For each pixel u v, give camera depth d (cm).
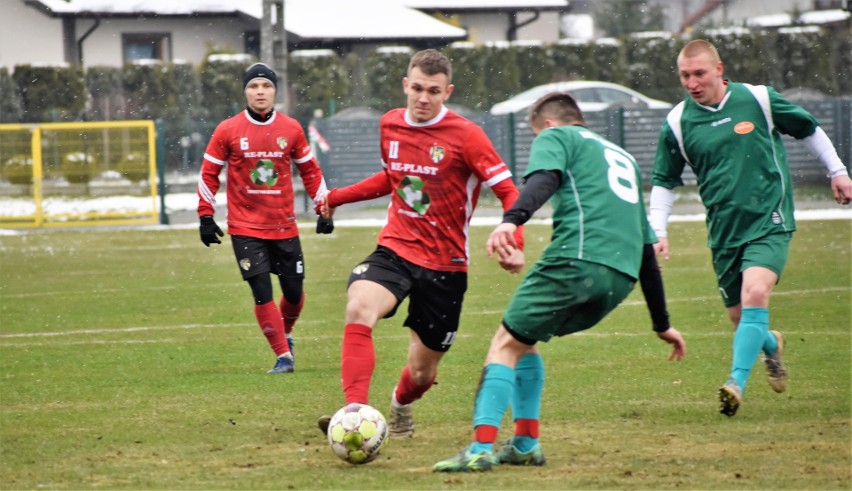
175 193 6962
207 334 2639
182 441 1541
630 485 1249
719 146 1717
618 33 15925
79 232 5675
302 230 5328
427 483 1269
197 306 3131
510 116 6391
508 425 1667
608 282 1322
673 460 1381
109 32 10344
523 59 9638
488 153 1459
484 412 1327
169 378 2072
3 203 5997
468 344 2433
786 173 1723
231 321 2850
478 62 9544
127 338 2583
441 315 1506
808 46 9625
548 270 1327
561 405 1762
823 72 9638
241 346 2461
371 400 1862
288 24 10456
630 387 1908
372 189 1590
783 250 1698
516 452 1374
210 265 4175
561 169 1330
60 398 1881
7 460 1425
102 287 3569
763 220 1706
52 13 10119
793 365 2080
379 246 1512
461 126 1470
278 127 2169
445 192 1478
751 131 1706
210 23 10456
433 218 1484
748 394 1834
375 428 1375
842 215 5506
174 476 1326
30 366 2214
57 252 4722
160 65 9194
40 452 1472
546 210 6038
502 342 1347
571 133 1370
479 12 11531
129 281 3716
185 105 9219
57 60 10231
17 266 4203
